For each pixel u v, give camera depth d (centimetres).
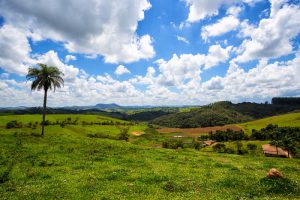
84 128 14425
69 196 1605
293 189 1848
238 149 10038
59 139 5131
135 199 1560
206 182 2077
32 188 1786
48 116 17125
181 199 1566
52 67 5731
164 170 2597
